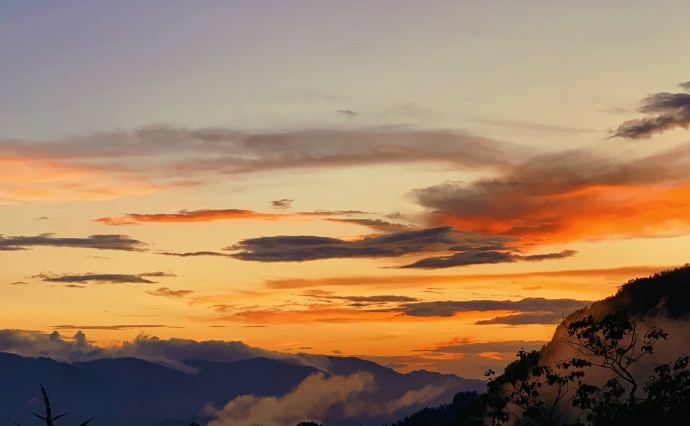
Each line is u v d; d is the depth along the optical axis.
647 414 55.44
